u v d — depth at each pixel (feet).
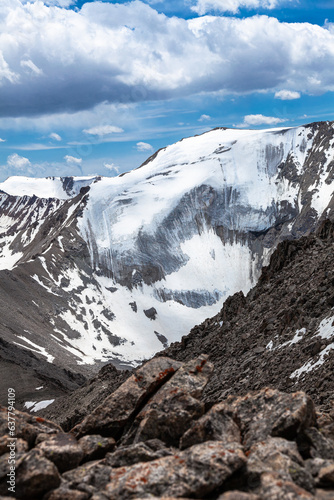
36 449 29.94
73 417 115.96
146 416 36.91
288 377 106.01
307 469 28.99
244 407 36.35
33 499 28.07
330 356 96.37
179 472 28.04
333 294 127.75
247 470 28.19
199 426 33.45
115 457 32.32
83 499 27.27
